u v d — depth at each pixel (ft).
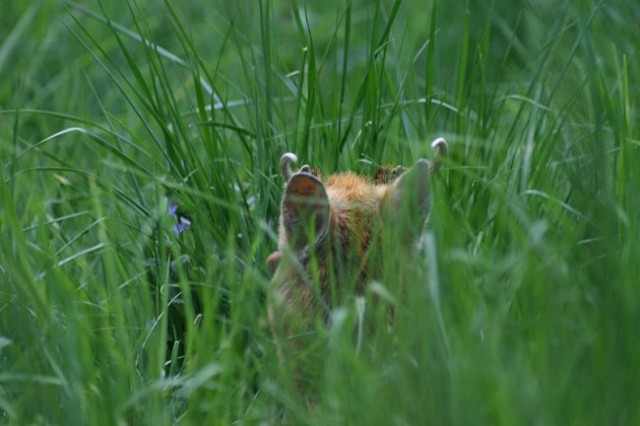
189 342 23.15
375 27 28.73
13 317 23.47
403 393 19.63
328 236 21.48
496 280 22.49
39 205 28.68
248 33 31.94
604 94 28.94
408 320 20.26
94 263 28.66
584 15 32.63
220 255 27.12
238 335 23.89
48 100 38.04
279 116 29.68
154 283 27.32
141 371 23.65
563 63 34.17
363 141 28.89
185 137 28.40
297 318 21.53
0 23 42.63
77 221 30.78
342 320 19.75
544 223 22.62
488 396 18.74
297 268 21.39
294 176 21.13
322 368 20.88
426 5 43.73
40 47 40.96
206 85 33.32
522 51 35.70
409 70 31.01
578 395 19.38
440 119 31.96
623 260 22.62
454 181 27.99
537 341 19.90
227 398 21.80
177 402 23.38
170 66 41.39
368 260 21.58
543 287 21.21
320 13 47.47
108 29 42.83
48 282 24.20
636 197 24.73
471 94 33.91
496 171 28.55
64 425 21.42
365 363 20.38
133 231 28.30
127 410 21.86
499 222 25.71
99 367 23.52
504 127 33.06
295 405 20.22
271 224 27.37
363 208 22.04
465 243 25.79
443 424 19.02
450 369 19.51
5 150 33.47
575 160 28.63
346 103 37.11
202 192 27.94
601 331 19.94
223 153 29.01
